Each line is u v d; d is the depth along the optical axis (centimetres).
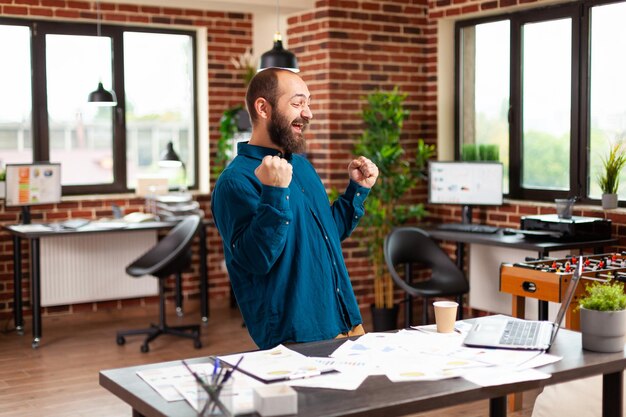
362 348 254
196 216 613
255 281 272
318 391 213
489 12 644
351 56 661
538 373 228
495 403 254
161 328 604
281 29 708
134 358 567
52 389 496
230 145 720
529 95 632
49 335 639
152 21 709
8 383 510
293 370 228
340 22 655
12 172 639
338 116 658
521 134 639
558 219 537
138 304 718
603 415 258
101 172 714
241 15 748
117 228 631
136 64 723
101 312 699
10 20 666
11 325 665
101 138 712
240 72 752
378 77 675
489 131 667
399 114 630
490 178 614
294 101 276
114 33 708
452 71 692
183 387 218
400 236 570
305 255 276
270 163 243
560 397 358
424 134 701
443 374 225
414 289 543
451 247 679
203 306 679
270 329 272
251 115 281
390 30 678
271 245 249
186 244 586
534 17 621
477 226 594
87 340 622
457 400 213
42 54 680
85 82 701
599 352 250
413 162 696
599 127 580
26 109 681
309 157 678
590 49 584
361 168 304
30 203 648
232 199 260
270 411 196
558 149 611
